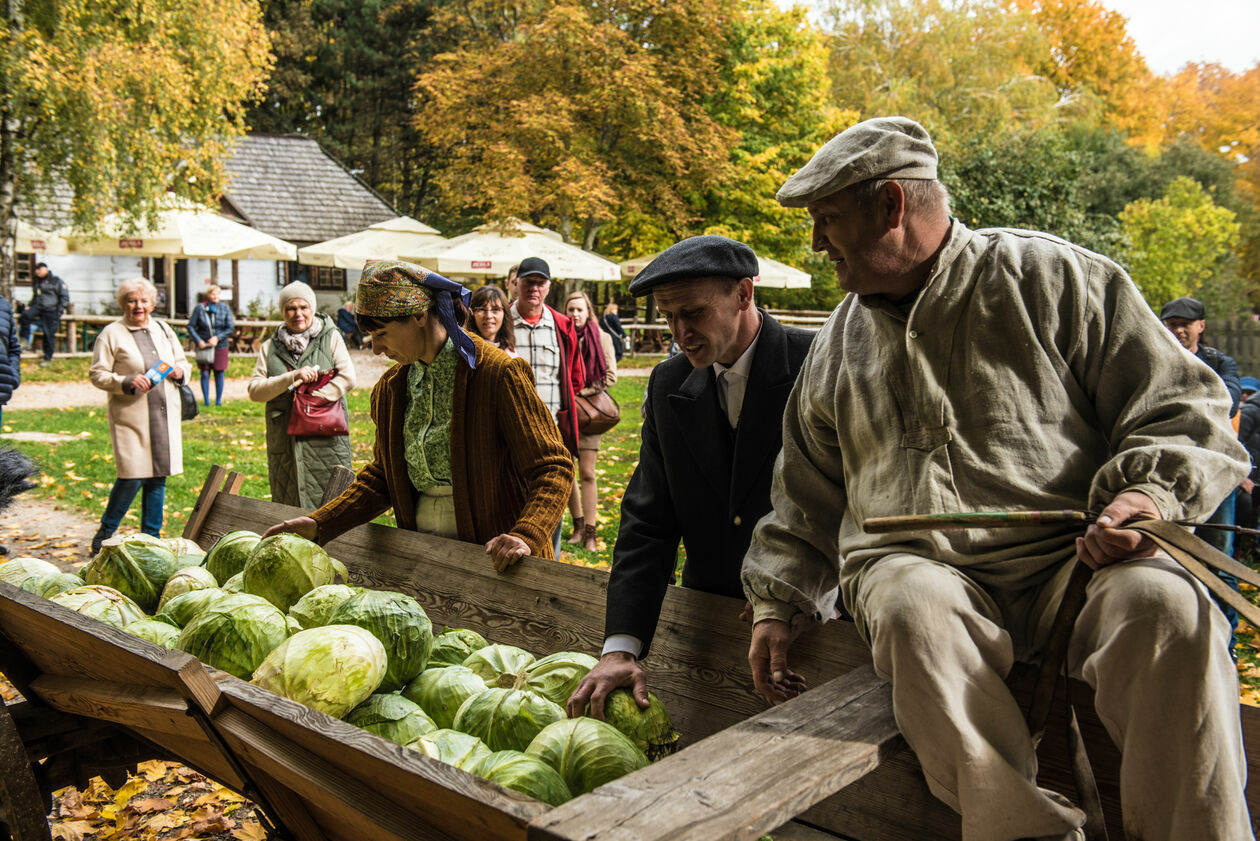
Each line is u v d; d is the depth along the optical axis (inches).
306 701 100.0
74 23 746.8
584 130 1114.1
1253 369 587.8
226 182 930.7
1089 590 70.5
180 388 301.7
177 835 150.3
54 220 900.6
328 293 1391.5
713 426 112.0
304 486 255.6
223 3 839.1
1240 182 1406.3
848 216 78.0
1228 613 241.9
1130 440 72.6
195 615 127.2
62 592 141.9
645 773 65.2
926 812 86.2
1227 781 64.5
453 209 1255.5
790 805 61.8
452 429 140.3
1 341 351.9
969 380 76.8
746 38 1198.3
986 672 71.1
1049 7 1961.1
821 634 95.1
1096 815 73.8
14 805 115.3
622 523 116.9
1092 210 1369.3
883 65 1731.1
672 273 102.3
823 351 90.2
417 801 72.7
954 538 75.3
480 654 118.3
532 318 267.6
